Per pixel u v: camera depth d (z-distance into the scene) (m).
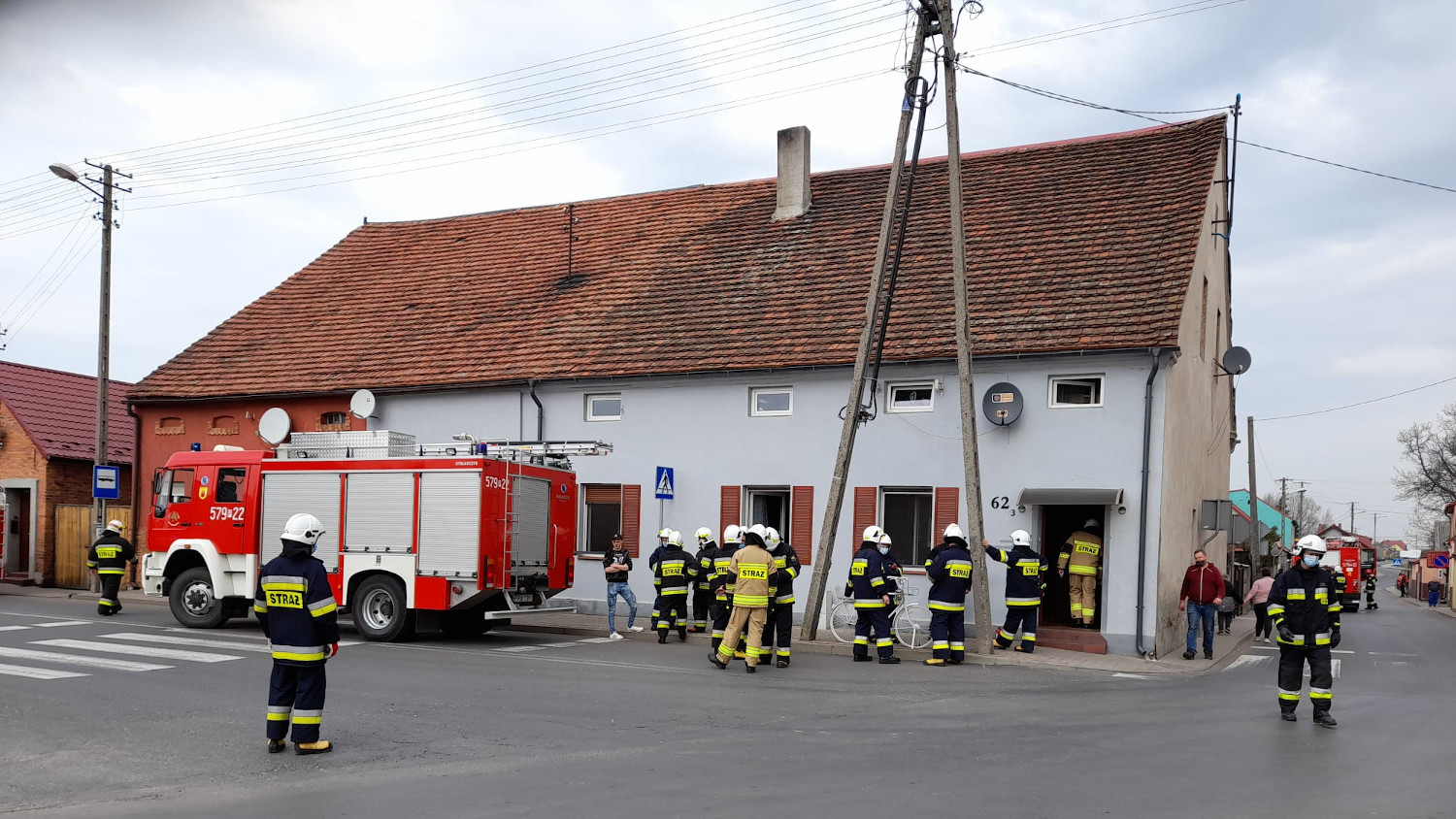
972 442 16.28
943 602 15.43
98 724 9.60
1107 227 19.53
